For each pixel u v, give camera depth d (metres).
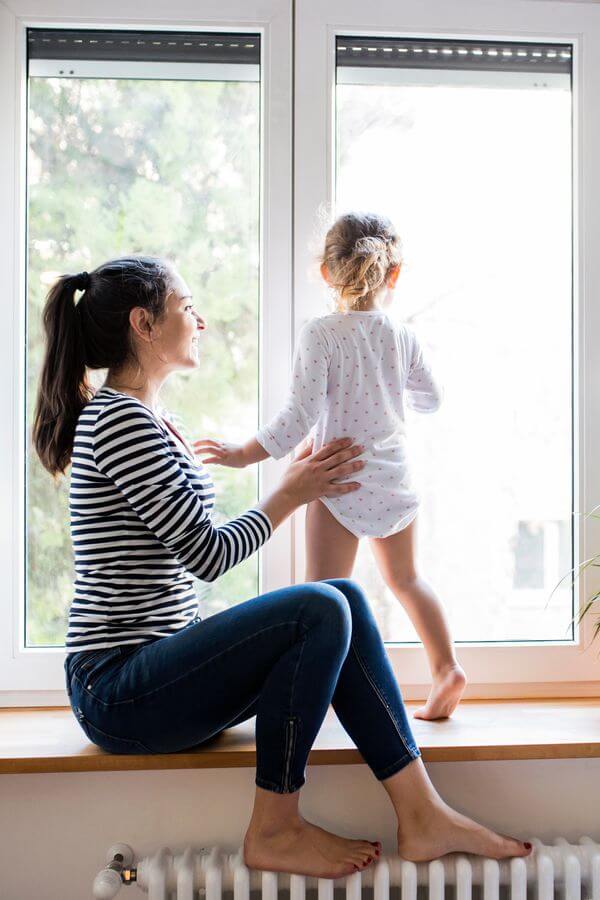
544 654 1.60
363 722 1.23
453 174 1.61
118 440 1.20
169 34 1.58
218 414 1.58
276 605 1.17
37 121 1.57
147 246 1.57
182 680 1.16
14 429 1.54
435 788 1.38
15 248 1.54
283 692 1.15
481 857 1.26
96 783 1.34
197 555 1.19
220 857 1.26
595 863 1.28
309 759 1.27
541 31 1.60
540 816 1.39
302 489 1.33
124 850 1.29
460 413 1.62
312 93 1.57
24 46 1.54
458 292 1.61
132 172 1.58
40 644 1.56
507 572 1.62
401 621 1.61
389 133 1.61
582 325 1.61
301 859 1.18
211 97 1.58
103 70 1.57
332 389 1.42
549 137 1.62
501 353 1.62
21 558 1.55
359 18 1.58
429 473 1.62
